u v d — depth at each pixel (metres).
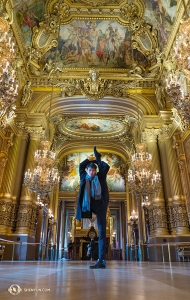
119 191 24.00
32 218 12.20
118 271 3.29
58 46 14.81
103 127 20.64
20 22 12.49
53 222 21.84
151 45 14.30
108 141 22.41
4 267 4.27
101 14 13.73
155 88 14.96
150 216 12.86
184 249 10.74
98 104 15.65
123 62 15.26
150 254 12.33
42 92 14.79
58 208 24.39
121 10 13.57
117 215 29.52
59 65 15.19
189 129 11.27
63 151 23.48
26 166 12.89
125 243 25.11
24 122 13.48
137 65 15.04
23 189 12.37
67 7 13.34
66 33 14.46
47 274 2.59
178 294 1.18
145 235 17.03
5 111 7.36
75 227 24.58
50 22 13.70
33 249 11.83
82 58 15.16
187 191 11.41
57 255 23.92
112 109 16.05
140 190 10.91
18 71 12.52
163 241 11.53
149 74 14.86
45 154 10.97
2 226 11.11
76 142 22.56
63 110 15.97
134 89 15.05
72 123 19.95
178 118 11.90
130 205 22.72
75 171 24.61
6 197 11.66
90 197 3.37
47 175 10.70
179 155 12.08
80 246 23.55
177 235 11.12
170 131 13.14
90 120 19.42
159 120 14.12
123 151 23.14
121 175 24.39
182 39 7.02
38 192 10.65
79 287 1.47
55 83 14.71
